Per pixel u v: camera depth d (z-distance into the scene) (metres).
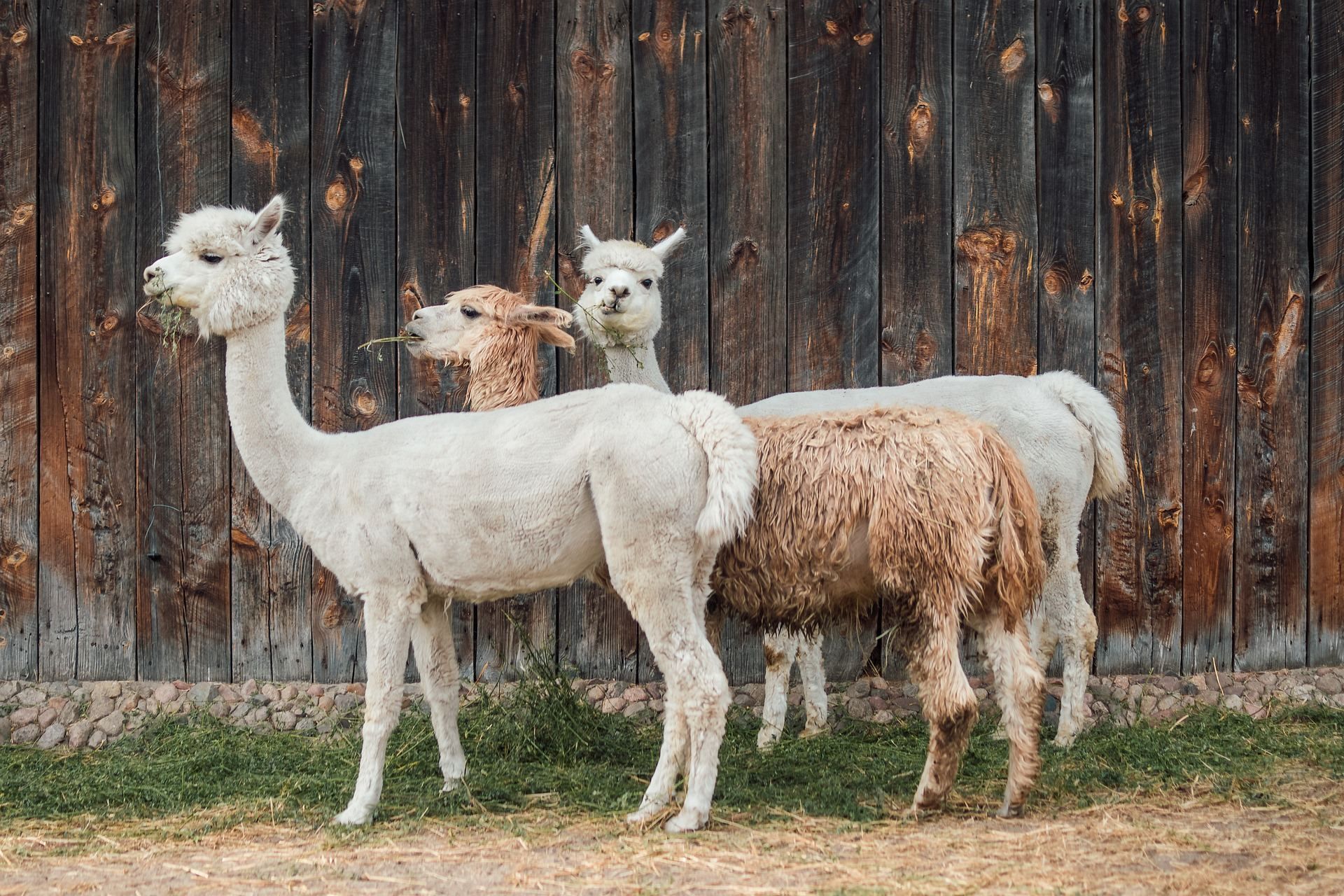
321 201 6.26
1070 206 6.32
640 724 5.94
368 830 4.38
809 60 6.27
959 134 6.30
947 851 3.98
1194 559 6.34
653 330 5.80
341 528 4.59
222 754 5.48
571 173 6.28
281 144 6.25
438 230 6.28
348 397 6.28
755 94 6.27
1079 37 6.30
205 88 6.23
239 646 6.26
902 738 5.73
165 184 6.23
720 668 4.35
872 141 6.28
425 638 4.89
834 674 6.34
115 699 6.08
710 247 6.30
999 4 6.30
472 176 6.27
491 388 5.22
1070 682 5.64
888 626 4.91
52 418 6.23
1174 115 6.34
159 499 6.25
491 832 4.34
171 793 4.95
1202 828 4.24
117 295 6.23
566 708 5.68
